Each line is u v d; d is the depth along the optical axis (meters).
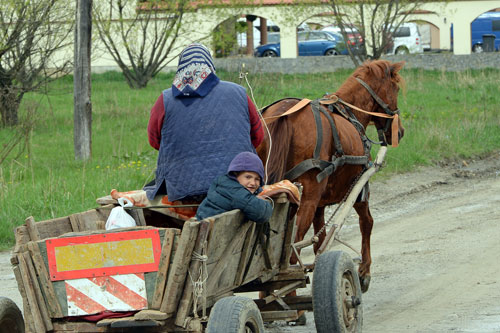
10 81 34.97
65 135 34.84
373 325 12.55
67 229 9.66
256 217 8.90
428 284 14.88
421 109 40.25
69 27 39.12
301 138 12.38
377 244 18.73
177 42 64.56
